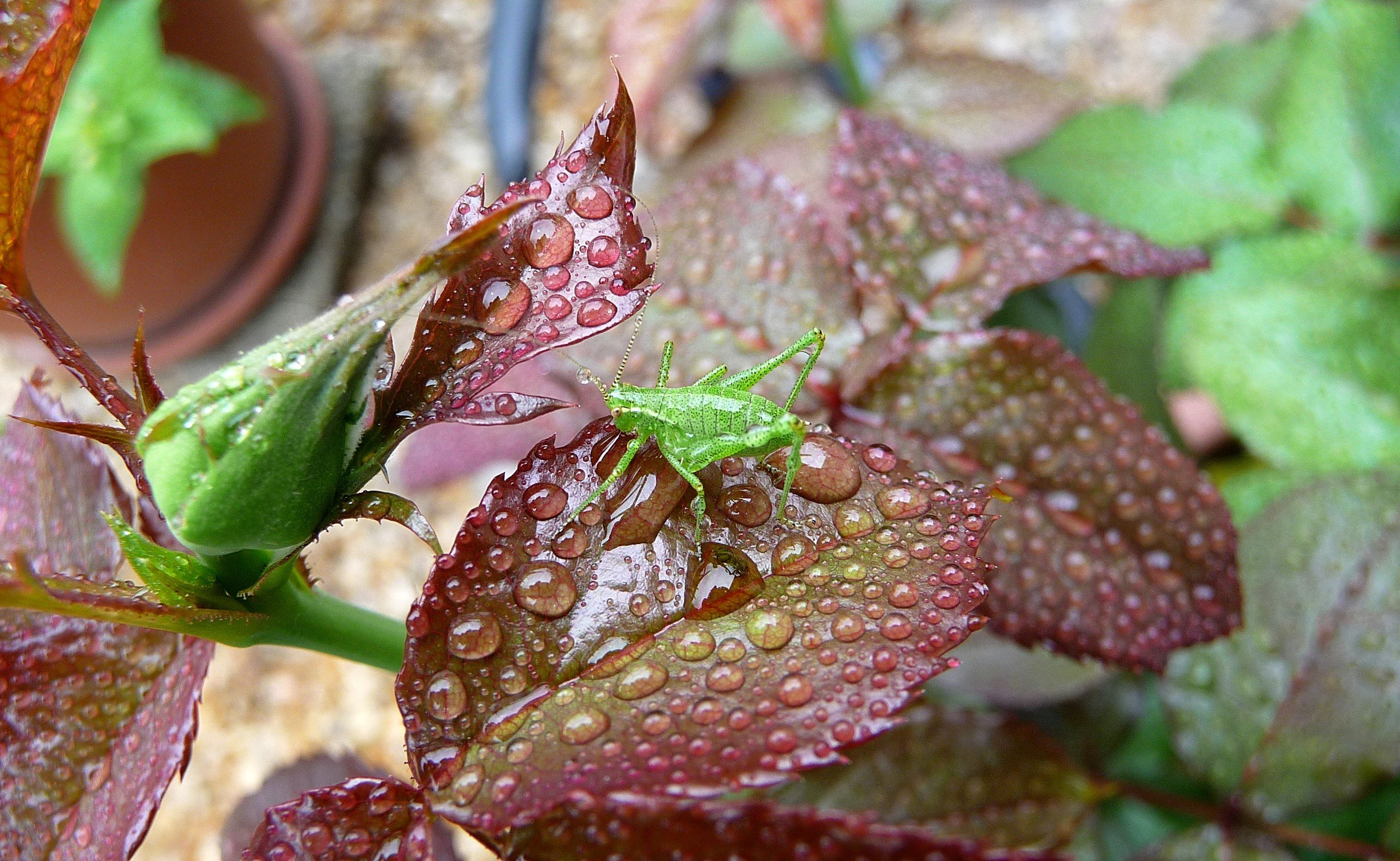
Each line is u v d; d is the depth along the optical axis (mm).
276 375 102
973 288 165
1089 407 161
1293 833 188
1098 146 260
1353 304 239
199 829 388
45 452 143
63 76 118
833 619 119
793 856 141
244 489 104
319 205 484
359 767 180
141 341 114
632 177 118
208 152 403
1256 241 250
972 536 122
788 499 124
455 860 168
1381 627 184
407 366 115
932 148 176
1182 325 245
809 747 113
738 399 148
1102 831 200
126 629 134
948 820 186
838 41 268
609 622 120
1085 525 159
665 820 140
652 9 273
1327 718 185
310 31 532
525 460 123
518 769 115
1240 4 478
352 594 424
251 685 411
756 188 171
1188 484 159
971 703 227
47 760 130
